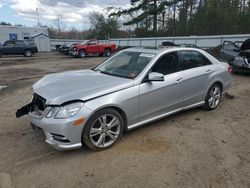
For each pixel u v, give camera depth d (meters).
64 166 3.56
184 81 4.95
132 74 4.38
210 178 3.31
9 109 6.11
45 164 3.61
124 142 4.25
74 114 3.55
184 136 4.53
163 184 3.19
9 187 3.11
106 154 3.87
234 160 3.76
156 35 47.47
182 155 3.87
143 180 3.26
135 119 4.29
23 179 3.27
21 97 7.35
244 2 38.19
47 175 3.35
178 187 3.13
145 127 4.86
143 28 49.00
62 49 29.66
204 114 5.70
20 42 26.83
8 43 26.20
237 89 8.45
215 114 5.73
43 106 3.79
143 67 4.46
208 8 38.84
